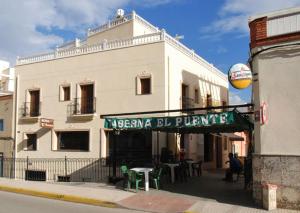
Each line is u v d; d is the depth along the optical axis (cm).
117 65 2205
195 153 2408
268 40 1216
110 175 1953
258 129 1235
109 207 1266
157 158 1992
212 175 2098
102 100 2234
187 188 1560
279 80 1195
